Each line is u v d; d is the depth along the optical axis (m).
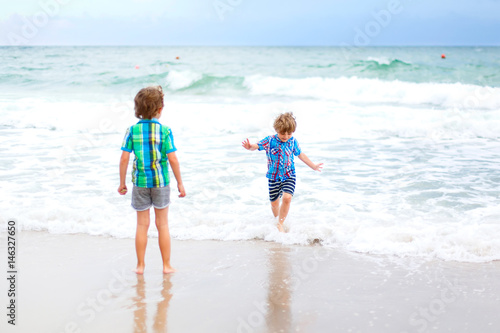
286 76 23.00
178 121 11.03
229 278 3.89
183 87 18.77
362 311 3.30
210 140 9.64
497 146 9.21
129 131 3.90
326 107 13.23
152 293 3.61
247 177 6.87
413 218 5.17
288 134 4.97
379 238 4.64
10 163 7.61
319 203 5.73
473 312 3.27
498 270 4.00
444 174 7.10
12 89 18.25
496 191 6.20
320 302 3.44
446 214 5.30
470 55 37.44
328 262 4.23
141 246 3.99
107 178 6.83
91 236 4.88
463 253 4.32
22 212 5.34
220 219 5.17
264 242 4.76
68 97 15.41
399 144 9.41
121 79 19.67
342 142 9.55
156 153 3.86
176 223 5.12
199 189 6.30
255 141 9.49
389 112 12.10
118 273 3.98
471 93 14.82
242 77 18.80
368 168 7.50
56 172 7.12
